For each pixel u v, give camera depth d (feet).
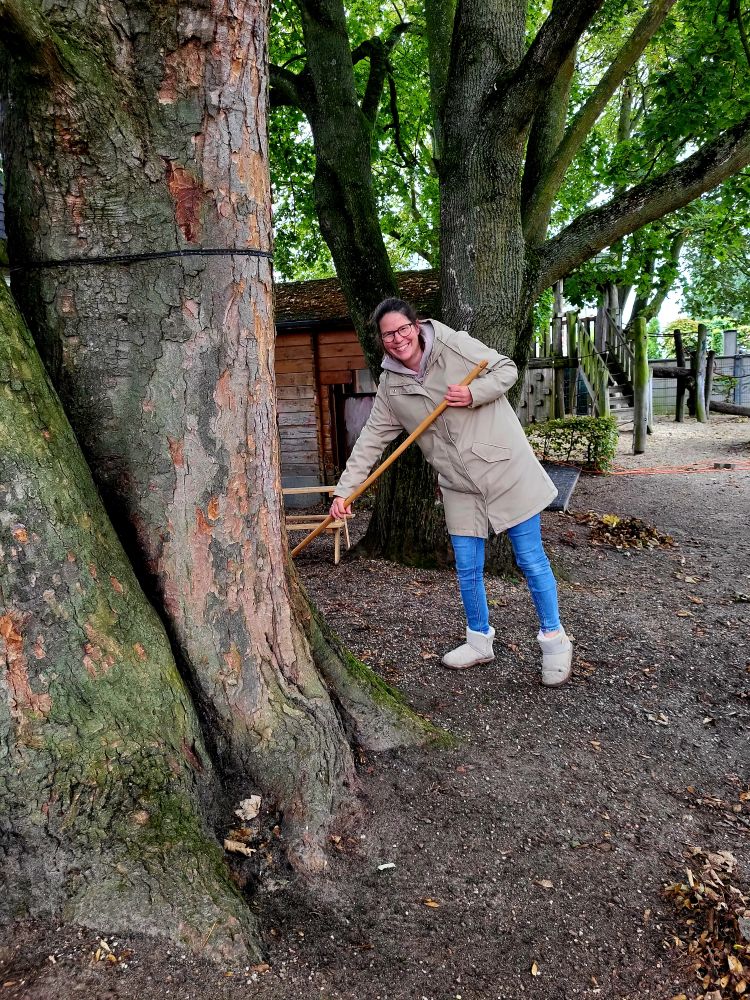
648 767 8.97
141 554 6.88
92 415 6.60
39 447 5.84
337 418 32.09
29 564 5.74
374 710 8.54
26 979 5.28
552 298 42.24
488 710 10.02
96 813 5.89
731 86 21.72
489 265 15.39
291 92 17.93
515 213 15.47
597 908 6.59
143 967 5.42
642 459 38.14
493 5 14.51
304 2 16.88
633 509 26.14
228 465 6.79
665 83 22.26
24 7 5.25
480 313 15.56
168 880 5.78
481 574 11.00
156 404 6.56
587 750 9.21
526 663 11.66
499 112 14.42
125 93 6.03
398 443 17.54
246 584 7.09
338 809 7.28
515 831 7.51
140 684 6.35
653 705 10.57
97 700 6.08
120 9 5.88
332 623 13.10
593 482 31.68
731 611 14.79
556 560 18.70
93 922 5.63
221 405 6.67
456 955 6.01
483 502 10.43
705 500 27.35
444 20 18.56
